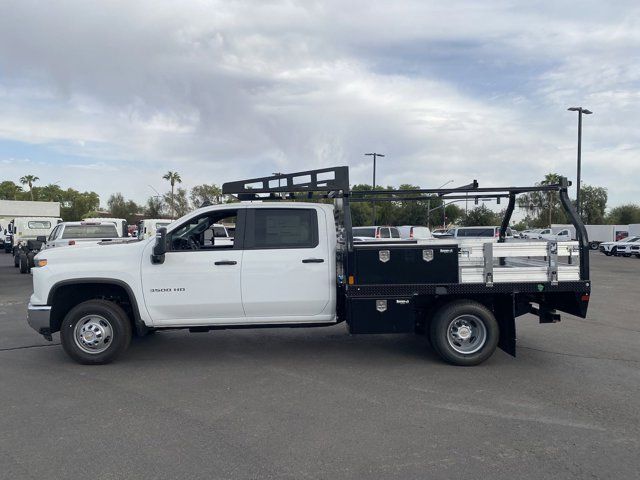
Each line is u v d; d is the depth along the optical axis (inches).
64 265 269.4
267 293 273.4
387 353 299.4
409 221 1635.1
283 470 157.8
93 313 269.4
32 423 194.9
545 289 267.7
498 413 205.0
